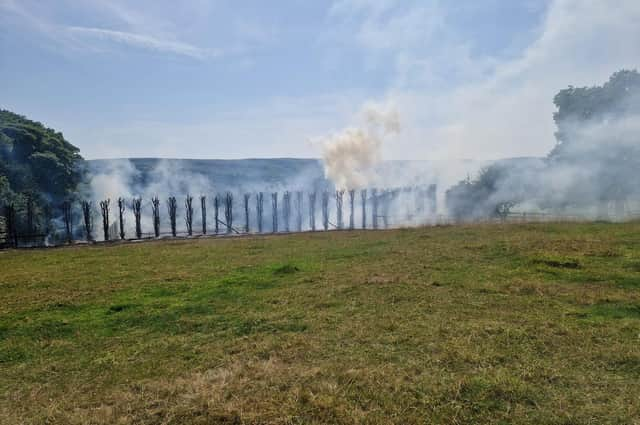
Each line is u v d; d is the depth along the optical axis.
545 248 13.79
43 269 16.27
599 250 12.96
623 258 11.93
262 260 15.70
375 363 5.73
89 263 17.41
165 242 27.33
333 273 12.07
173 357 6.55
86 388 5.66
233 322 8.06
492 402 4.56
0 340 7.84
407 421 4.26
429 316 7.68
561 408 4.39
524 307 8.09
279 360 6.04
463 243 16.59
